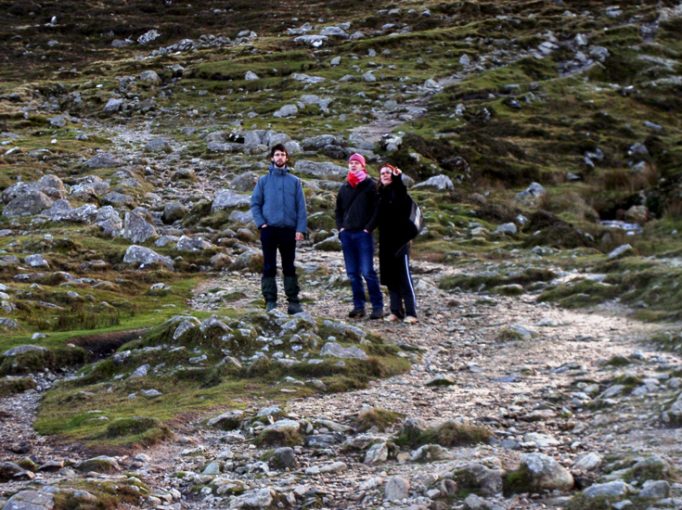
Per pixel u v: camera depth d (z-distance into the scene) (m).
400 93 40.59
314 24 58.69
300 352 10.76
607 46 49.75
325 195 24.02
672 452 6.78
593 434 7.59
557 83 43.41
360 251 13.41
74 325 12.91
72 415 8.95
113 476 6.89
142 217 20.78
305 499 6.42
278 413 8.44
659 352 10.45
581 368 9.95
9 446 7.91
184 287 16.27
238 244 19.73
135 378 10.11
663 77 46.34
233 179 26.30
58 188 24.42
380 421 8.14
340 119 36.50
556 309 13.62
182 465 7.30
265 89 43.06
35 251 18.28
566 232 20.39
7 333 12.20
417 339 12.18
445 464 6.91
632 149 34.88
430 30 51.88
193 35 59.56
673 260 15.20
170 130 36.66
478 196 26.53
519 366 10.40
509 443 7.43
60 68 52.69
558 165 32.97
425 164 29.94
